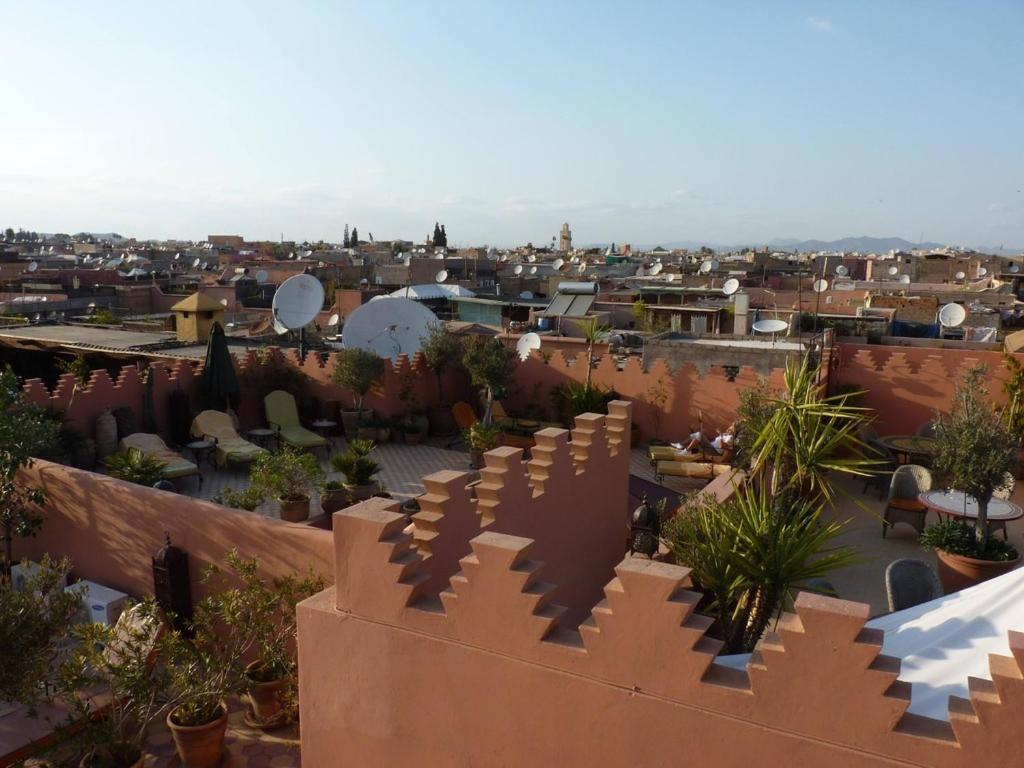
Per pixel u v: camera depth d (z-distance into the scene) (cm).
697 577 681
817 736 379
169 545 809
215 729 644
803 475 784
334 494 1186
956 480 908
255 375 1805
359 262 9469
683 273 7456
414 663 499
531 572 456
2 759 654
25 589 637
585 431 854
